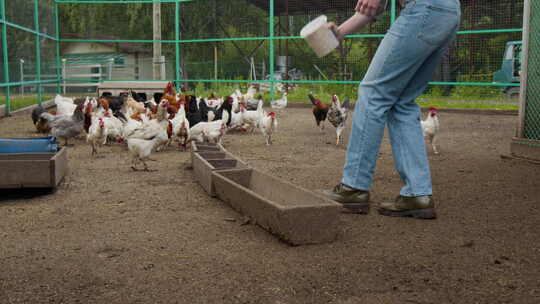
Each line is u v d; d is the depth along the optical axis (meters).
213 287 3.05
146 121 8.98
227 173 5.46
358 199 4.66
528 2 7.45
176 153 8.65
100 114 9.87
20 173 5.38
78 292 3.00
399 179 6.34
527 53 7.58
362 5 4.44
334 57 19.36
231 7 22.67
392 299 2.88
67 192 5.69
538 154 7.34
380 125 4.53
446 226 4.26
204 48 22.27
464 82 17.27
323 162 7.69
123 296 2.94
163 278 3.20
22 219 4.61
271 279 3.16
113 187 5.94
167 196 5.48
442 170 6.88
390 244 3.81
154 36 19.94
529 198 5.20
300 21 23.11
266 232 4.16
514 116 15.15
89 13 22.05
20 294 2.98
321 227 3.83
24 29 15.50
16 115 14.97
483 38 17.08
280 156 8.30
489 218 4.48
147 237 4.04
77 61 22.48
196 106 9.98
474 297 2.88
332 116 9.59
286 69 20.41
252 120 11.45
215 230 4.22
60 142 9.91
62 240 3.98
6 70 14.29
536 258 3.48
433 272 3.26
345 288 3.03
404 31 4.28
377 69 4.47
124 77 22.73
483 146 9.32
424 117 14.98
